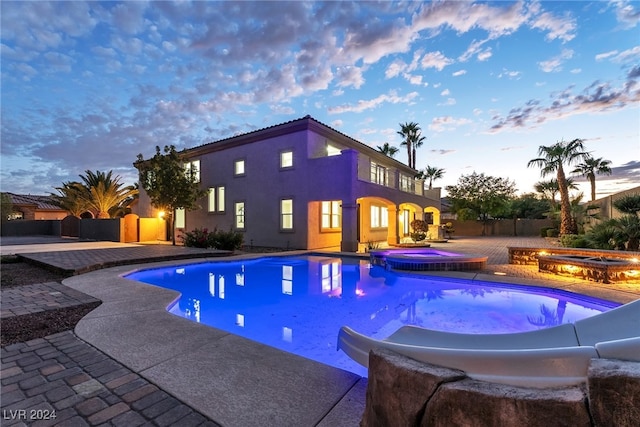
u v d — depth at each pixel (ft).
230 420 7.14
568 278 25.66
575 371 4.91
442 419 5.07
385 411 5.79
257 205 56.39
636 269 23.02
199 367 9.77
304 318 18.88
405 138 130.11
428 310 20.08
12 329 13.23
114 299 18.17
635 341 4.70
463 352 5.57
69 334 12.66
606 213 55.57
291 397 8.07
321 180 48.96
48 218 110.52
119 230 62.90
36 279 24.45
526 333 8.05
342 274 32.83
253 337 15.81
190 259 36.29
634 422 3.94
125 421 7.13
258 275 32.40
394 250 39.78
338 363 12.84
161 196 54.90
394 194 59.98
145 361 10.20
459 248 51.93
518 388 4.92
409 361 5.93
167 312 15.67
